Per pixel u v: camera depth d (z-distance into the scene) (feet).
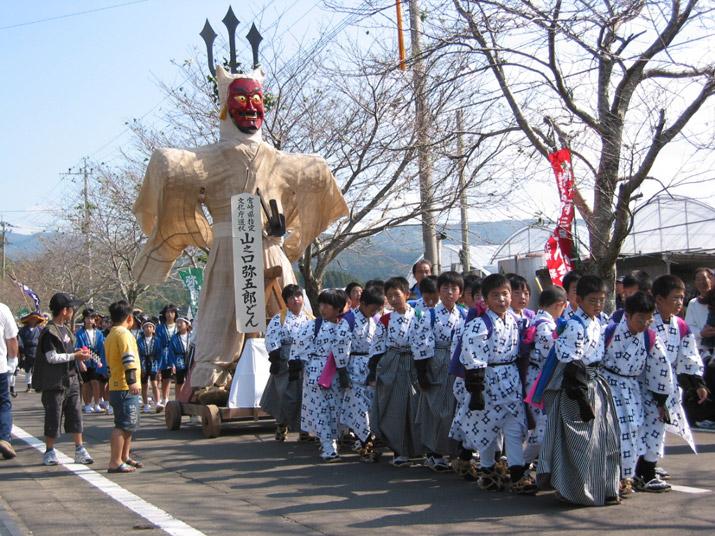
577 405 18.74
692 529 16.44
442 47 37.86
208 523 18.43
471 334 20.12
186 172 34.37
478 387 19.95
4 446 28.86
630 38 35.32
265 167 36.09
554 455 18.92
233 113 35.94
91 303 121.19
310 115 57.62
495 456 21.61
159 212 34.65
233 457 27.99
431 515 18.61
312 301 56.18
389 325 24.98
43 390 27.09
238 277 33.78
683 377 21.08
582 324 18.92
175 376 46.21
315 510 19.51
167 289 122.11
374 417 25.27
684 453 25.55
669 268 53.78
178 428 35.86
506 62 36.37
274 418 31.86
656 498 19.48
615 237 34.30
